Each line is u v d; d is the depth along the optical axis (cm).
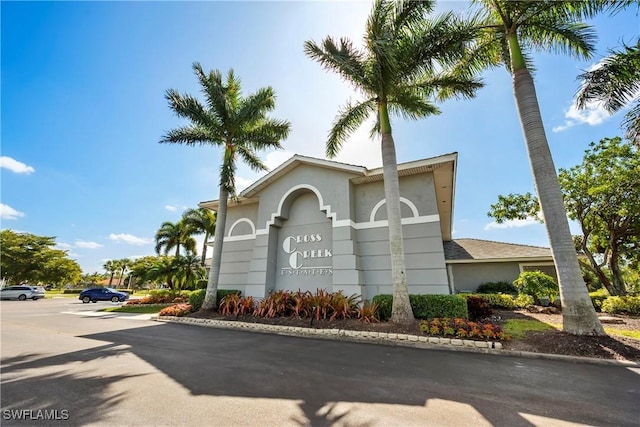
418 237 1149
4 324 1167
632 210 1420
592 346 632
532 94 864
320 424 323
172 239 3300
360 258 1233
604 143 1616
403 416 344
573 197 1667
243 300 1248
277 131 1506
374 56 953
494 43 1028
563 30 910
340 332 869
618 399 397
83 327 1090
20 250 3988
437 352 681
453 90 1107
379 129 1158
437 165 1155
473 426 321
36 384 459
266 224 1456
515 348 675
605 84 828
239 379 481
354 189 1353
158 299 2194
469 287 1841
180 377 492
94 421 333
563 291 741
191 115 1374
